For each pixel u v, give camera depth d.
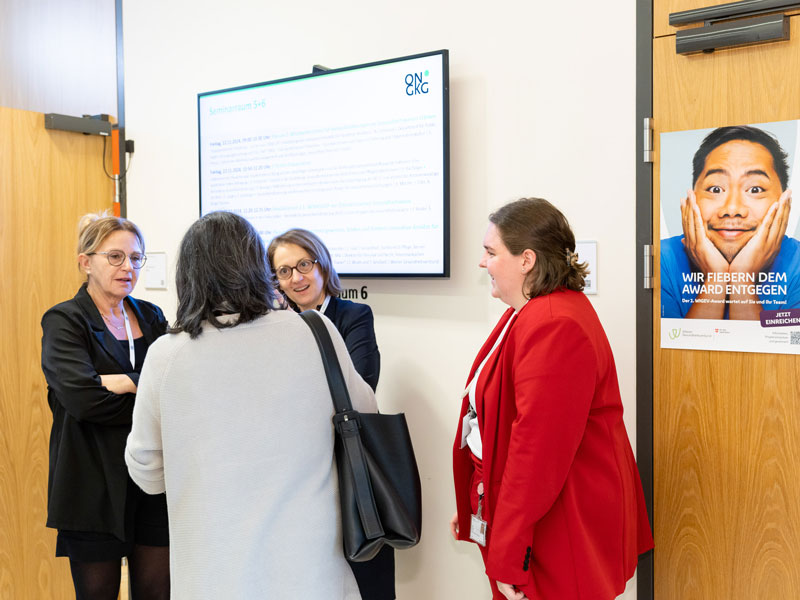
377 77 2.33
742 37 1.76
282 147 2.56
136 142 3.02
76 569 1.95
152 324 2.11
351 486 1.42
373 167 2.36
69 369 1.82
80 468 1.88
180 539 1.31
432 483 2.34
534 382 1.45
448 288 2.29
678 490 1.93
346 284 2.50
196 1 2.83
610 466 1.55
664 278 1.94
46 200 2.87
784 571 1.79
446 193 2.21
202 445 1.29
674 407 1.93
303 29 2.57
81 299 1.94
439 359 2.32
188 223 2.89
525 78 2.13
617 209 2.00
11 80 3.16
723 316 1.86
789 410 1.78
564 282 1.59
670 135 1.92
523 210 1.60
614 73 1.99
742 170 1.82
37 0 3.22
